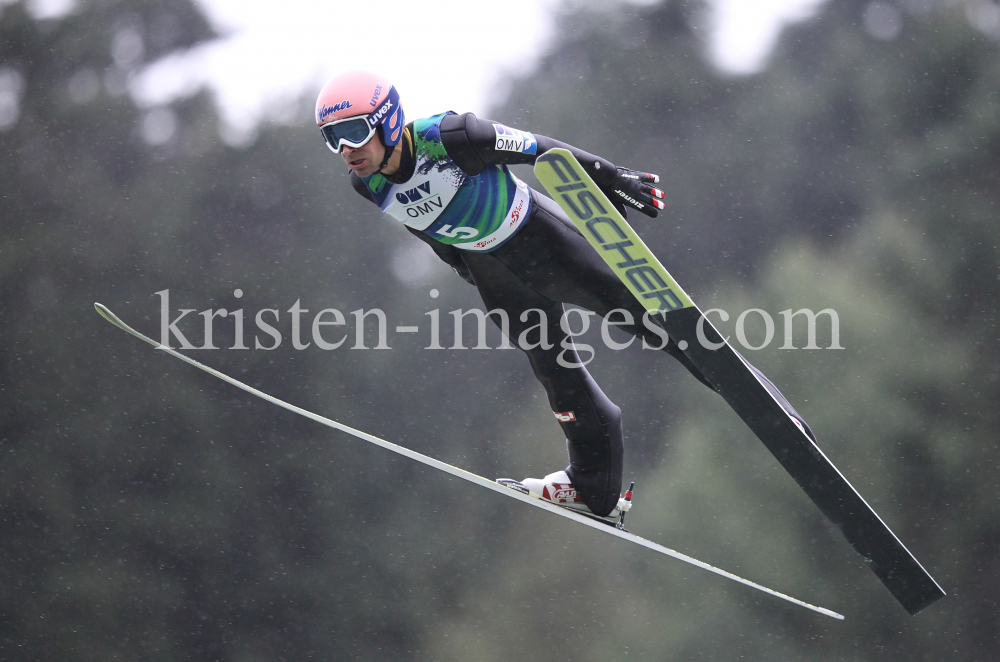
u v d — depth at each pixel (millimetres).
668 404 59125
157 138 70125
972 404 55531
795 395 56469
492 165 10078
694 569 53688
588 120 71188
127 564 59062
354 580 58719
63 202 67562
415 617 56812
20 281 65188
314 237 67062
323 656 56875
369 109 9273
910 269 59469
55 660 57250
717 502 54719
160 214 67375
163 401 62531
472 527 58406
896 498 54281
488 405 62469
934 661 51688
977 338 57406
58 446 61281
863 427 55125
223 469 61125
